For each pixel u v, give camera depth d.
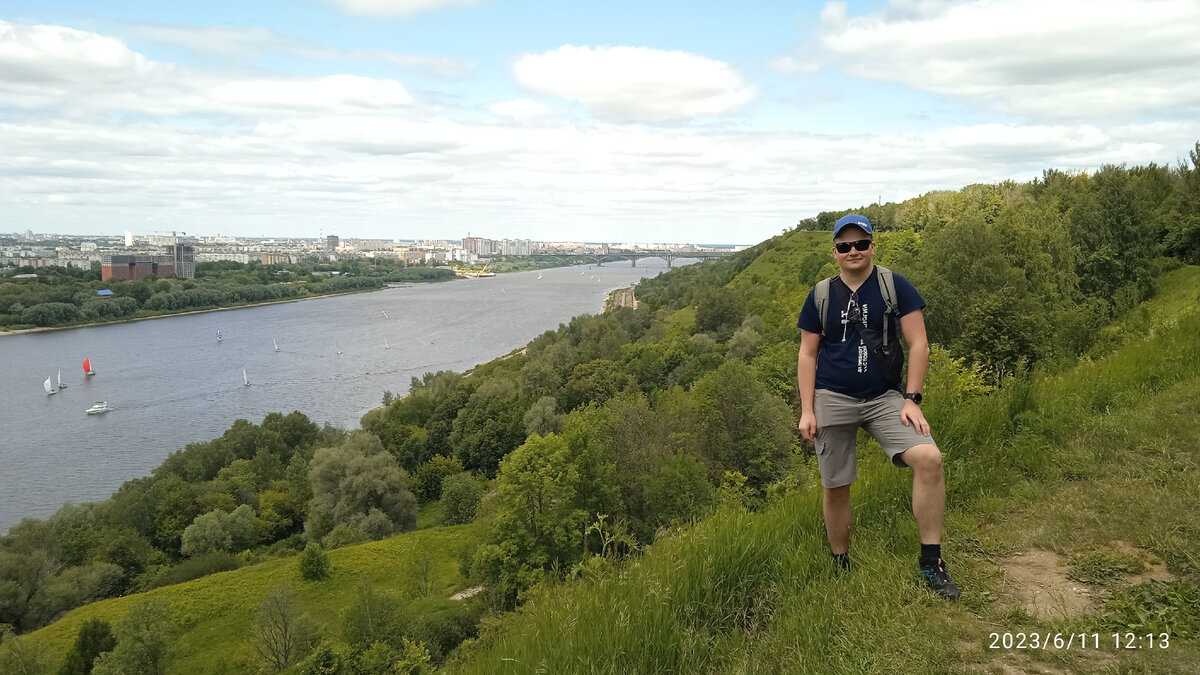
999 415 7.38
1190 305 21.17
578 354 97.00
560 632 4.41
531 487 32.88
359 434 68.44
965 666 3.47
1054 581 4.30
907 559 4.71
